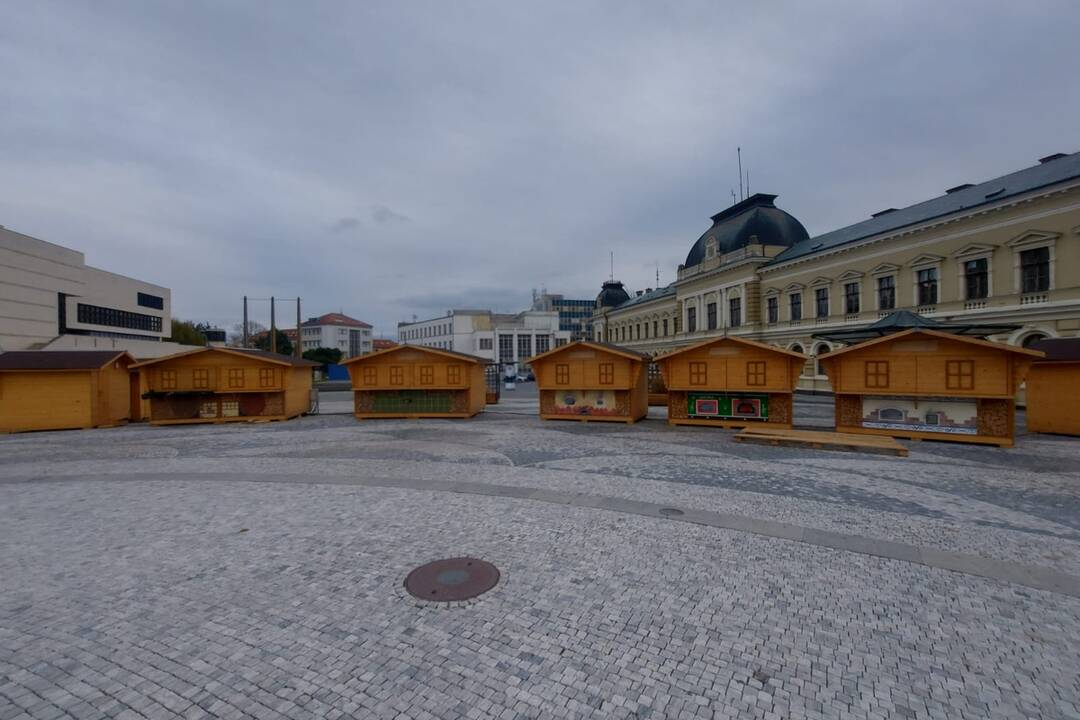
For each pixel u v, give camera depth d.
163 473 11.28
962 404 14.69
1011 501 8.76
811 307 36.28
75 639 4.51
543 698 3.70
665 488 9.62
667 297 55.78
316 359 79.19
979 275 26.02
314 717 3.51
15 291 39.34
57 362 20.36
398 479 10.51
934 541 6.80
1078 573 5.79
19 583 5.66
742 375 18.25
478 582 5.58
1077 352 15.76
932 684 3.84
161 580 5.71
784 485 9.86
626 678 3.92
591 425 19.88
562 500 8.81
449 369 22.44
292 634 4.59
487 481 10.30
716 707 3.59
